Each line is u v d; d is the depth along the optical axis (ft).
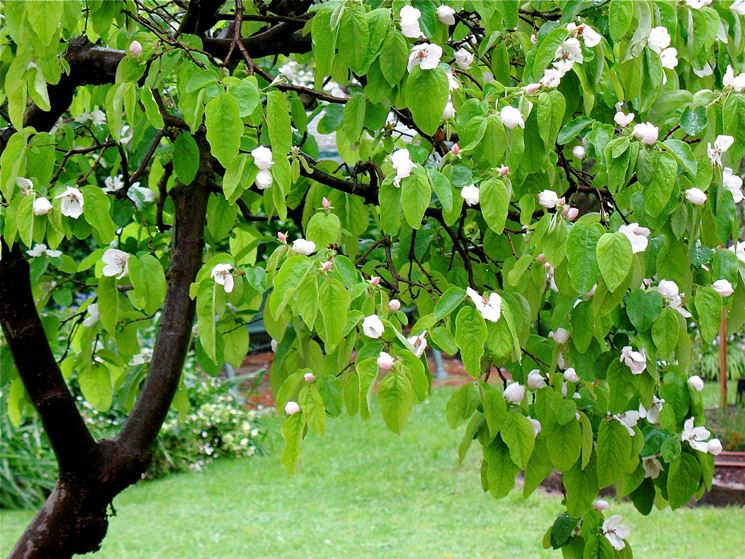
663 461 8.27
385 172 9.07
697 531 21.24
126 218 9.48
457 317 6.02
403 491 25.66
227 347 9.91
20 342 8.37
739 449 25.73
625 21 6.45
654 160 6.20
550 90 6.60
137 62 6.76
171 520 23.48
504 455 7.29
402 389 5.71
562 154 8.10
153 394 9.24
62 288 10.48
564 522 8.92
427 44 6.40
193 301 9.48
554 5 7.73
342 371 6.65
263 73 7.22
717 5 7.83
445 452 29.76
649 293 6.81
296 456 6.39
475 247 9.14
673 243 6.63
